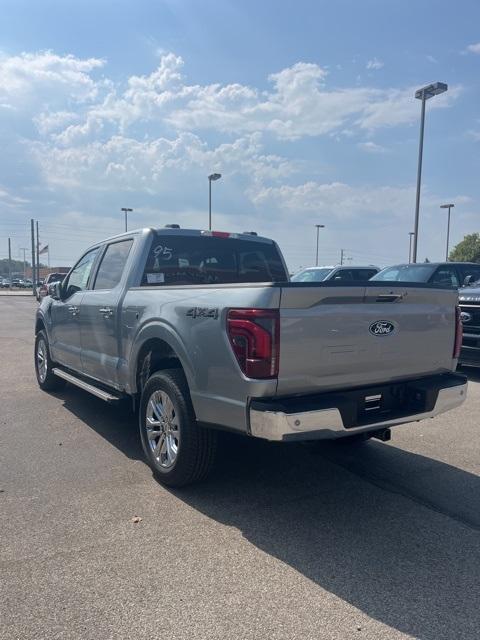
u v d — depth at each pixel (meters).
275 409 3.35
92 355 5.81
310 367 3.53
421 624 2.67
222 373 3.63
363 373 3.81
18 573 3.07
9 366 9.91
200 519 3.77
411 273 11.08
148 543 3.43
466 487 4.39
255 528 3.65
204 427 3.86
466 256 71.69
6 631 2.58
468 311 8.20
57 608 2.76
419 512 3.92
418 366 4.16
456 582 3.04
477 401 7.28
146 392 4.50
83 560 3.22
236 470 4.72
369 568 3.18
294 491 4.28
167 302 4.28
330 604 2.82
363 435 4.82
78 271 6.71
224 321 3.60
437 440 5.59
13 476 4.50
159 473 4.34
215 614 2.73
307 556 3.30
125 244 5.61
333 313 3.60
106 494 4.16
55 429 5.87
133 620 2.68
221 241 5.80
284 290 3.39
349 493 4.25
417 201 23.48
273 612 2.75
